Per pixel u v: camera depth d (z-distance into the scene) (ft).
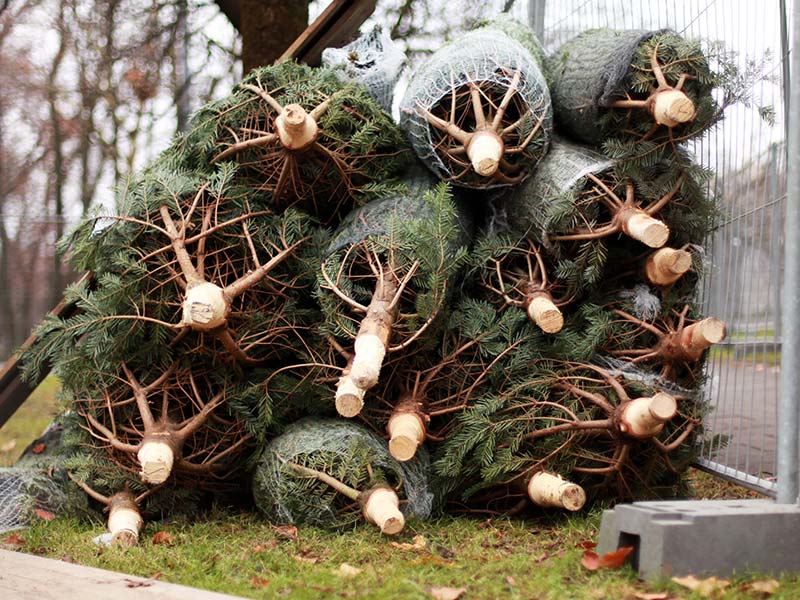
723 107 11.87
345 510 11.25
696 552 8.46
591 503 12.17
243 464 12.69
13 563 9.62
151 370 12.27
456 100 11.96
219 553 10.37
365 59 14.01
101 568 9.81
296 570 9.50
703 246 12.85
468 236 12.81
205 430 12.17
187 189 11.82
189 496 12.50
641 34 11.77
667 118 11.18
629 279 12.59
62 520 12.69
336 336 11.77
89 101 40.60
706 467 12.72
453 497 12.52
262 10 21.53
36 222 29.66
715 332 11.37
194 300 10.85
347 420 12.08
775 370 11.54
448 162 12.14
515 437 11.72
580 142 12.97
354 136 12.00
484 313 12.07
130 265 11.50
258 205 12.35
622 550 8.72
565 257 12.12
